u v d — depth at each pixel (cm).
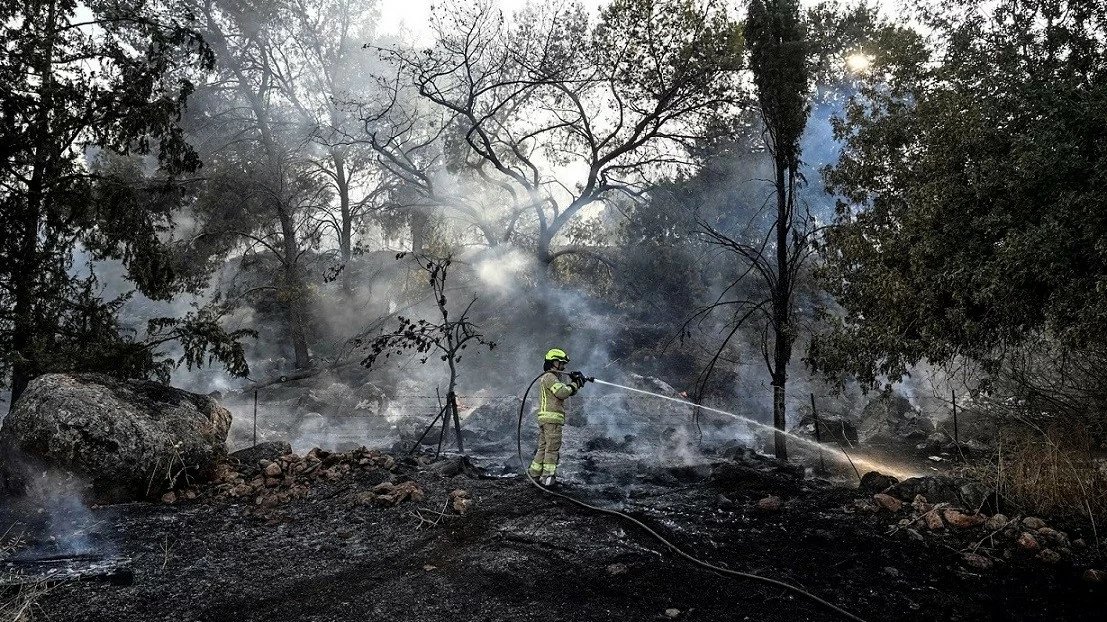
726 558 593
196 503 765
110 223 1370
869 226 988
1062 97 791
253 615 497
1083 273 749
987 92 877
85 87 1335
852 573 560
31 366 1217
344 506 729
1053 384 961
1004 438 882
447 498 741
